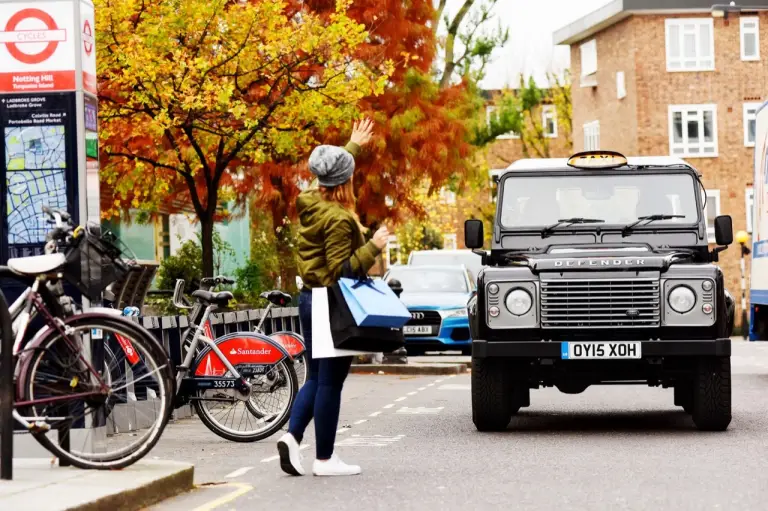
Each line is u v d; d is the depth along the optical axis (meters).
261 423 12.99
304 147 25.86
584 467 10.37
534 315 12.91
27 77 10.18
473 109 33.12
